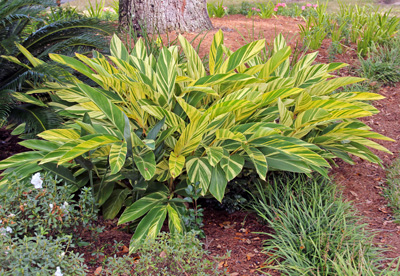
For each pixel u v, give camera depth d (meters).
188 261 2.29
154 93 3.01
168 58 3.17
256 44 3.19
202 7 6.48
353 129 3.33
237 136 2.79
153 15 6.15
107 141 2.51
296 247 2.70
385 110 5.05
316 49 6.28
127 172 2.82
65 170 2.98
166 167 3.13
